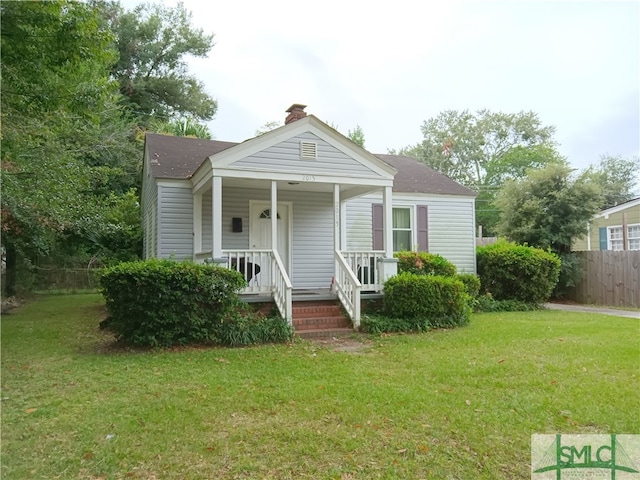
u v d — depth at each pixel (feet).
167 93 96.22
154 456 11.04
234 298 25.62
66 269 63.10
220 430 12.59
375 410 14.06
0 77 20.81
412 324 29.30
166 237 34.88
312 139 30.73
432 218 46.29
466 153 136.56
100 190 65.26
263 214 38.37
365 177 32.07
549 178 52.60
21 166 33.37
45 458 10.98
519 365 19.62
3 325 31.83
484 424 12.96
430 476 10.12
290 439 11.98
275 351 23.35
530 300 44.27
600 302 48.70
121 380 17.57
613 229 59.62
